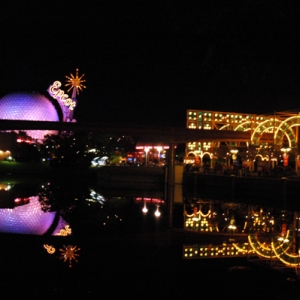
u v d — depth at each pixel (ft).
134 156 406.21
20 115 421.59
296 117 175.01
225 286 42.70
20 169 319.06
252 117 235.81
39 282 44.55
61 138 329.52
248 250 62.18
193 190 223.51
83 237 72.33
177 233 78.23
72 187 208.44
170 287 42.86
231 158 265.75
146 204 136.56
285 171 175.63
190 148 284.20
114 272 48.47
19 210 110.32
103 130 224.94
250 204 146.10
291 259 55.77
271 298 38.83
